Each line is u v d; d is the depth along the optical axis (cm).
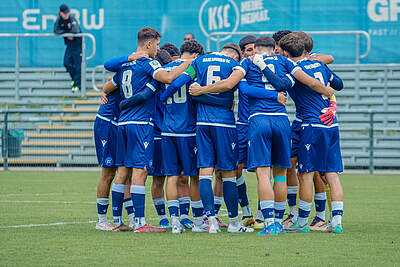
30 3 6906
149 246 1856
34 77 7044
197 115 2214
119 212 2281
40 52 6894
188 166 2245
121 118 2244
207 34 6134
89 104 6719
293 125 2412
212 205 2197
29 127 6359
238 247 1839
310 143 2200
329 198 2392
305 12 6350
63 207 3067
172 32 6550
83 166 6375
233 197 2219
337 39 6341
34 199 3478
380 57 6334
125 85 2238
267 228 2147
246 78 2197
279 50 2409
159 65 2220
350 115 6347
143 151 2216
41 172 5834
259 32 6134
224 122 2191
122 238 2025
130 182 2427
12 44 6950
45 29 6919
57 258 1650
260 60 2152
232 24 6425
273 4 6378
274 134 2138
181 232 2208
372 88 6575
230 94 2231
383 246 1869
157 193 2433
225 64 2217
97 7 6719
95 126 2322
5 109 6800
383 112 5841
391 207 3098
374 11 6316
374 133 6300
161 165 2405
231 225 2242
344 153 6116
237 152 2225
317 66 2253
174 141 2266
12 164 6297
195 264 1571
